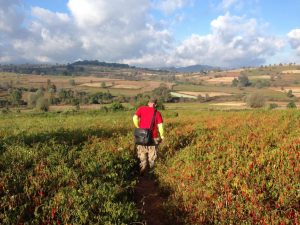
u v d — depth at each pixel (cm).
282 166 385
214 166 412
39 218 275
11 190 314
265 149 462
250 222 290
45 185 335
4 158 402
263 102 4731
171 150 534
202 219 308
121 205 306
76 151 474
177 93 8000
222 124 785
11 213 274
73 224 263
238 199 325
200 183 374
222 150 488
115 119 1265
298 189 326
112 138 625
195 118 1126
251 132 596
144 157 470
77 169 384
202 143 541
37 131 711
